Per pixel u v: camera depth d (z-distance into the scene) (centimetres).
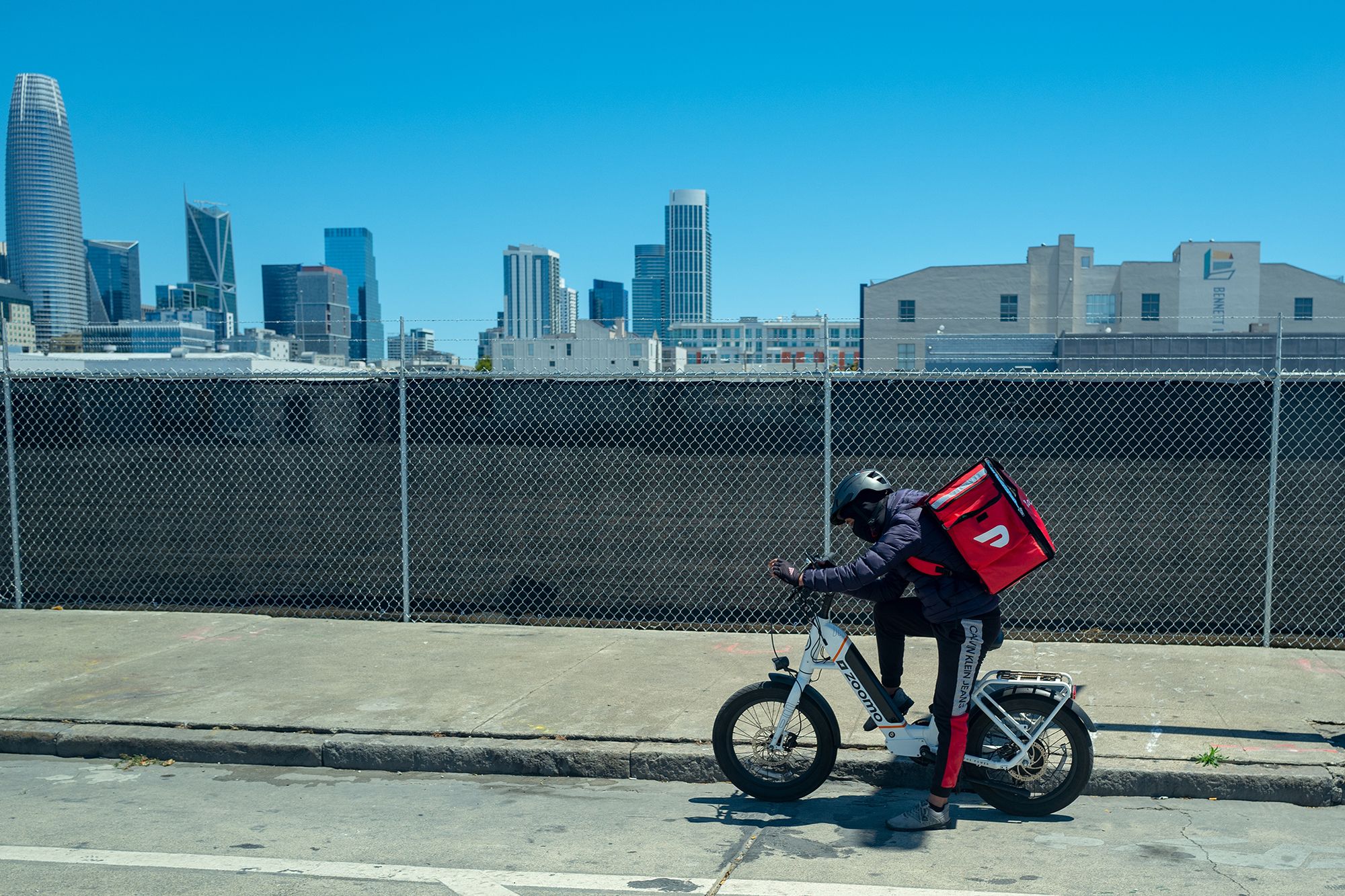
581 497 855
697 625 841
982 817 488
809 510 830
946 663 465
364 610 886
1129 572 786
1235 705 605
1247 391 770
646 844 460
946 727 468
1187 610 780
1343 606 761
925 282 7581
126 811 506
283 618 875
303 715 612
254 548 911
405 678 688
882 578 495
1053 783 489
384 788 540
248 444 910
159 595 923
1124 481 786
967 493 455
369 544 893
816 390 826
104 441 930
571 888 411
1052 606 794
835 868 430
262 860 443
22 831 479
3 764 579
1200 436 776
